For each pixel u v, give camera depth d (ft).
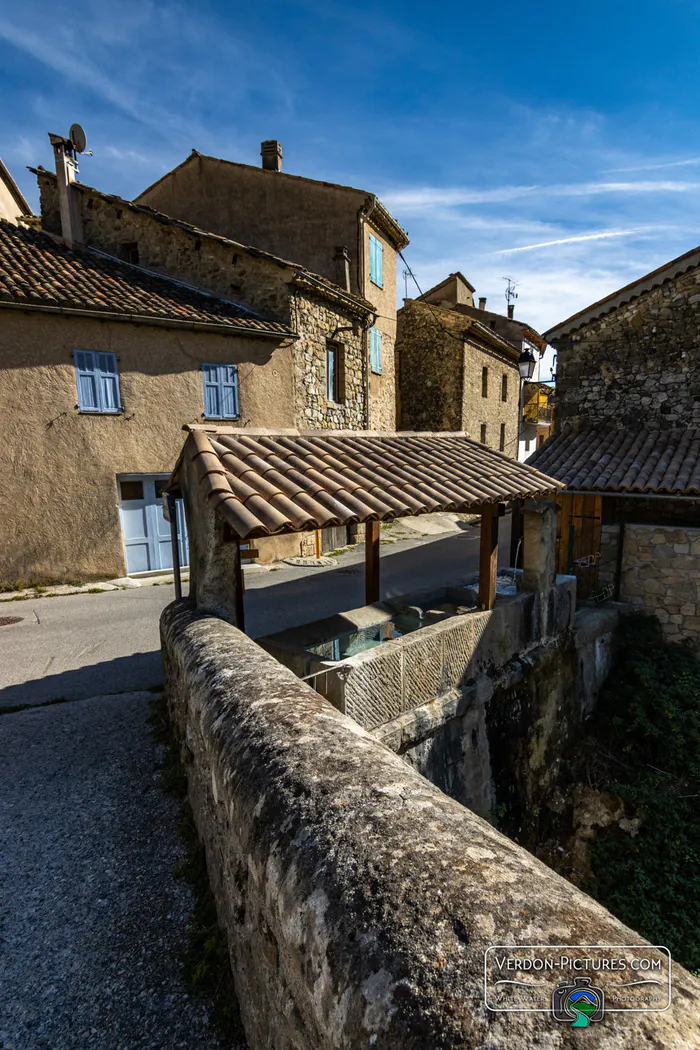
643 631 24.76
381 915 3.14
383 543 44.96
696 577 24.95
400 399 65.57
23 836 9.84
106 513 31.17
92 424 30.35
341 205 43.88
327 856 3.76
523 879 3.24
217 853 7.13
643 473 25.09
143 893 8.42
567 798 19.08
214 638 9.68
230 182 46.01
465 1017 2.46
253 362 35.37
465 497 13.51
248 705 6.60
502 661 16.30
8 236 34.27
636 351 28.96
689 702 22.07
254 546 36.24
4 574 28.76
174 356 32.58
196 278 37.40
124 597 27.91
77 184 36.40
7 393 28.02
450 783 13.96
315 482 11.65
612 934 2.81
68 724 14.15
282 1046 4.25
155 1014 6.49
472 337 63.00
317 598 27.55
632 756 20.90
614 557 26.61
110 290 31.60
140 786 11.28
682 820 18.21
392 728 11.99
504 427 75.25
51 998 6.78
